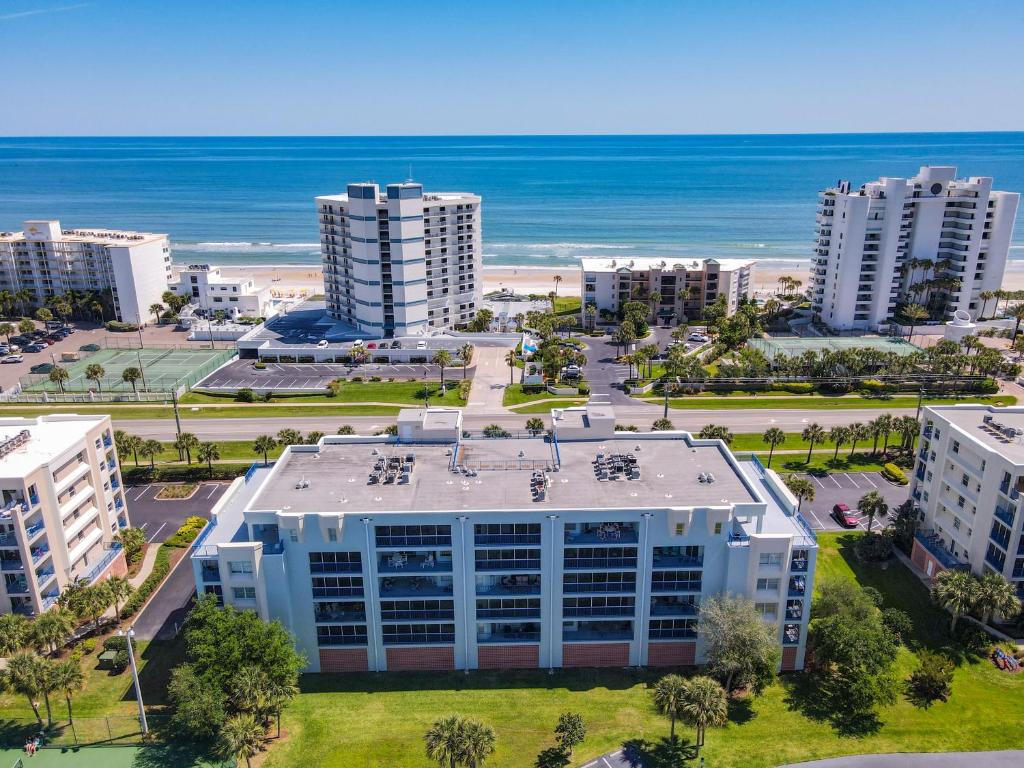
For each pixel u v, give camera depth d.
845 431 112.25
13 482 73.31
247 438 126.12
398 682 71.06
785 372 149.25
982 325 182.88
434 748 55.94
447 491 72.06
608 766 60.53
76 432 84.44
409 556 71.00
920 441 91.38
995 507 76.69
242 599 69.00
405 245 171.88
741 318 174.50
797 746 62.31
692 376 147.38
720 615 65.50
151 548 93.06
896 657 69.88
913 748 61.91
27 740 64.00
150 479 110.50
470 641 71.81
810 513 100.12
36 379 154.38
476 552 69.19
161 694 69.00
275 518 68.19
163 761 61.72
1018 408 88.75
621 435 84.00
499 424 129.75
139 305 199.50
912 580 85.19
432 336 176.25
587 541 69.00
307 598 70.00
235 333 187.00
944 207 182.12
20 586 76.31
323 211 184.12
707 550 68.75
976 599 72.50
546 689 69.88
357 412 137.75
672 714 62.50
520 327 188.00
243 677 61.38
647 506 68.94
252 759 61.84
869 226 177.62
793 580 70.31
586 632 72.81
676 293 194.50
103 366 162.62
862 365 147.88
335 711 67.25
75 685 63.75
